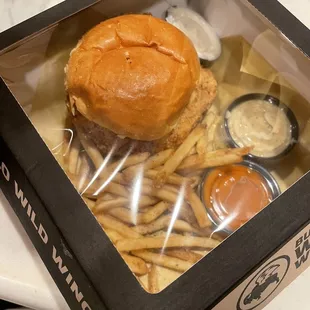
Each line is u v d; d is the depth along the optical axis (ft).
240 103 1.40
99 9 1.47
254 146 1.31
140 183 1.20
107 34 1.29
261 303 1.38
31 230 1.31
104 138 1.26
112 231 1.14
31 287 1.36
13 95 1.30
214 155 1.27
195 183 1.22
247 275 1.10
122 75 1.21
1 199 1.48
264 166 1.27
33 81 1.36
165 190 1.20
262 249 1.09
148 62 1.23
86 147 1.26
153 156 1.24
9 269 1.38
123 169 1.22
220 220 1.16
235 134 1.34
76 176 1.21
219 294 1.05
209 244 1.12
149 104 1.21
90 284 1.08
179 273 1.08
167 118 1.23
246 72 1.45
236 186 1.22
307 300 1.42
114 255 1.09
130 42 1.28
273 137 1.33
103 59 1.25
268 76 1.44
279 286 1.39
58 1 1.93
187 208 1.18
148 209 1.17
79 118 1.29
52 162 1.21
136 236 1.13
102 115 1.22
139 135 1.24
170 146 1.27
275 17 1.44
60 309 1.34
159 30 1.31
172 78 1.23
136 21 1.33
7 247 1.42
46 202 1.16
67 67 1.32
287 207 1.14
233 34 1.50
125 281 1.06
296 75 1.39
